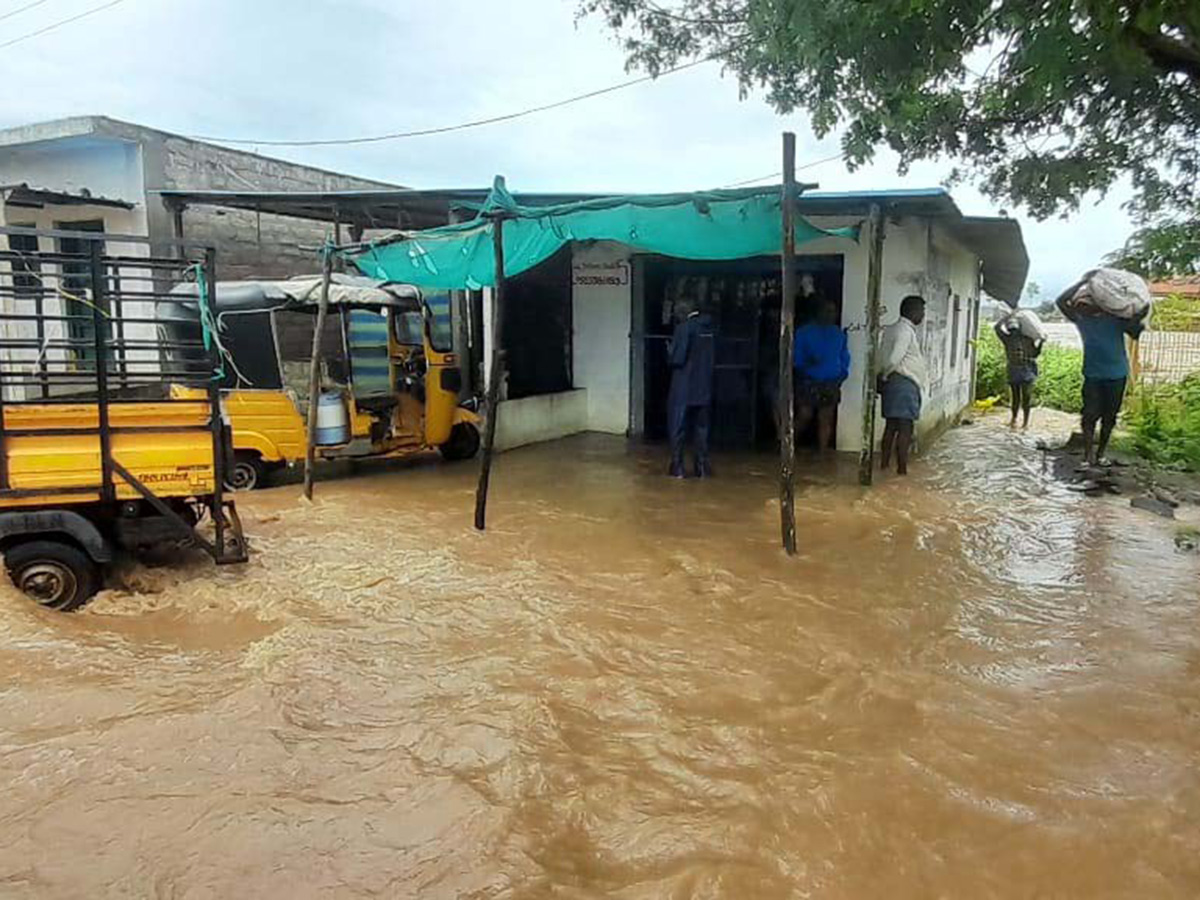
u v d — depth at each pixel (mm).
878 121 7777
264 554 6453
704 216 6914
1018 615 5254
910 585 5773
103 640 4828
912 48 6023
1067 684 4293
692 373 9234
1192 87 7488
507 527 7285
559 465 10172
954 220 10594
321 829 3021
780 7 6523
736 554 6461
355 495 8555
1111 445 11617
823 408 10641
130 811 3096
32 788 3234
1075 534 7109
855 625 5062
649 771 3463
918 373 9500
